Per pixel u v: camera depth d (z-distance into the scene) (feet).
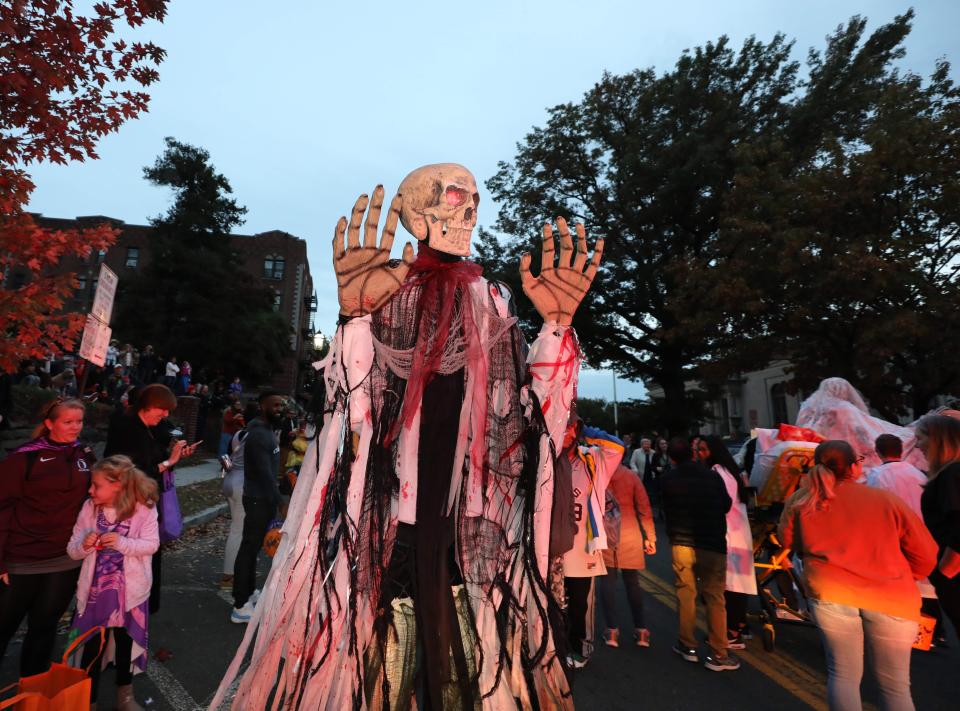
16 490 9.13
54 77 13.24
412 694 4.80
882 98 46.34
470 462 4.99
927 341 40.16
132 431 11.59
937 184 41.47
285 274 136.36
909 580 9.02
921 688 12.58
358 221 4.91
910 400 44.70
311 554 4.62
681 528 14.12
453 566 4.97
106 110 14.58
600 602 18.37
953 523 10.21
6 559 9.16
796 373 51.34
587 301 77.56
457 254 5.48
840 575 9.19
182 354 93.04
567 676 5.03
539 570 5.06
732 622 15.07
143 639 9.65
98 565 9.33
